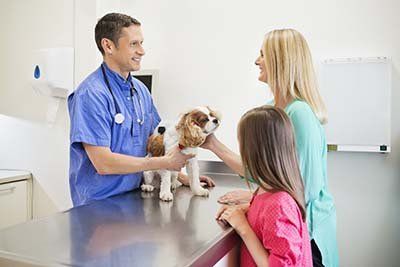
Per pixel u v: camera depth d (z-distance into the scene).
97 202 1.48
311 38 2.17
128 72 1.68
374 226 2.12
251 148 1.19
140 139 1.69
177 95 2.44
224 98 2.35
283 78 1.45
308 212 1.37
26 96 2.63
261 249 1.10
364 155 2.12
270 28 2.25
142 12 2.50
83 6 2.40
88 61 2.41
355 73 2.06
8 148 2.68
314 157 1.35
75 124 1.51
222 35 2.34
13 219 2.52
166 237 1.05
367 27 2.08
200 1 2.38
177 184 1.78
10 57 2.66
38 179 2.62
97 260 0.87
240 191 1.59
